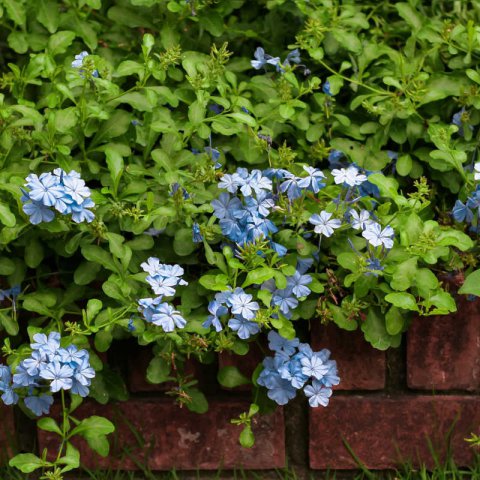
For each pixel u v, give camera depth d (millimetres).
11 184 1494
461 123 1599
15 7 1632
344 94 1659
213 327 1525
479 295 1504
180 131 1611
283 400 1521
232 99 1583
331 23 1638
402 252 1519
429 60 1647
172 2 1614
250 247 1496
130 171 1556
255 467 1599
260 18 1712
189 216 1527
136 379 1587
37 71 1587
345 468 1602
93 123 1563
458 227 1582
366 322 1539
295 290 1516
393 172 1612
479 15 1689
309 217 1528
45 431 1590
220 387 1590
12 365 1483
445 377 1588
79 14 1651
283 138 1631
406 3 1656
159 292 1474
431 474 1599
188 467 1601
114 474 1600
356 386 1587
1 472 1591
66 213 1470
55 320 1537
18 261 1549
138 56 1648
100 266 1545
